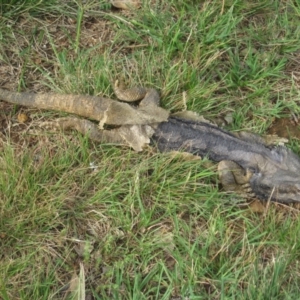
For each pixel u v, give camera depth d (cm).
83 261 115
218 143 122
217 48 129
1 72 128
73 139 123
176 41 129
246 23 135
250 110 128
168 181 119
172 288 112
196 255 115
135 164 121
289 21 135
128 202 118
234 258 115
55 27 132
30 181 117
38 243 115
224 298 111
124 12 134
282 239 117
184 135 122
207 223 118
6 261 113
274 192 120
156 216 118
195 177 120
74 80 126
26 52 129
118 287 112
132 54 129
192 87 126
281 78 130
